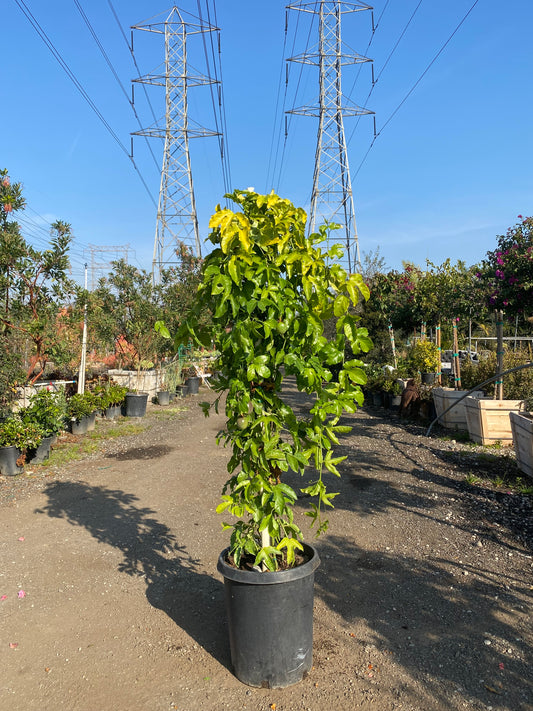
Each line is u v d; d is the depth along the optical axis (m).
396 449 7.99
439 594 3.56
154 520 5.14
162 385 14.91
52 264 8.10
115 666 2.87
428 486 6.04
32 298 8.17
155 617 3.37
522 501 5.34
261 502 2.59
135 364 14.27
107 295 13.58
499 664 2.80
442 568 3.96
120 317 13.77
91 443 8.81
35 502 5.70
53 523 5.06
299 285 2.61
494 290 8.13
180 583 3.82
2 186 8.10
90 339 13.00
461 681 2.67
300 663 2.68
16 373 7.61
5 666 2.88
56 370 12.07
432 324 13.43
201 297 2.63
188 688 2.67
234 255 2.40
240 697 2.60
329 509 5.34
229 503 2.66
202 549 4.43
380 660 2.86
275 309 2.43
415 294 13.04
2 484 6.38
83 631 3.22
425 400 10.55
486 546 4.34
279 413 2.61
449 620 3.24
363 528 4.80
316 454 2.74
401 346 16.59
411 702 2.53
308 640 2.71
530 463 6.05
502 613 3.30
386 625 3.21
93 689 2.68
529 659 2.84
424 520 4.97
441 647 2.96
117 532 4.82
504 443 7.75
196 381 16.53
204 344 2.69
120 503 5.66
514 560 4.07
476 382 9.80
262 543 2.71
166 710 2.52
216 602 3.55
